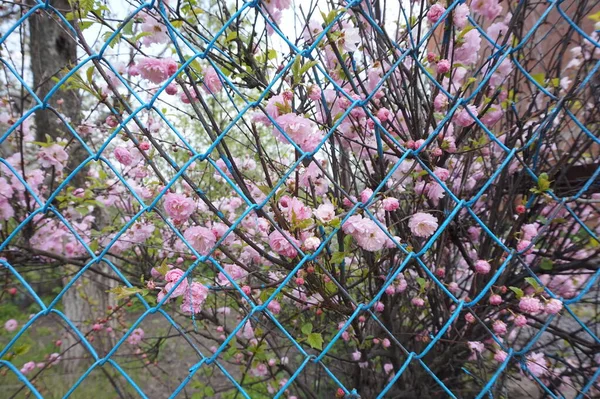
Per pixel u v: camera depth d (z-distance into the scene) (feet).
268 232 4.63
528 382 7.21
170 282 3.37
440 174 4.54
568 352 7.43
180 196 3.97
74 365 11.93
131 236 6.86
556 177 5.98
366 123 4.67
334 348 9.29
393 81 4.92
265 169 4.43
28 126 6.97
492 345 5.37
